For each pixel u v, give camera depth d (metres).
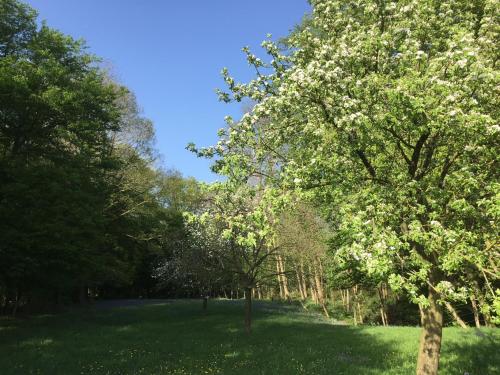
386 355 15.18
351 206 8.66
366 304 35.75
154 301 49.88
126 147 37.75
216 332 21.83
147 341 19.05
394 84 8.48
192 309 33.75
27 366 14.03
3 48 25.00
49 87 22.69
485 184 8.58
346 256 8.07
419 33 9.88
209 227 22.28
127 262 41.28
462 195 8.70
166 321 27.00
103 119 28.47
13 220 20.03
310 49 11.20
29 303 36.62
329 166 9.41
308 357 15.02
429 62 9.20
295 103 9.45
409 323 32.53
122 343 18.42
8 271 20.91
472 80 7.91
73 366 14.14
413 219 8.51
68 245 21.75
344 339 18.84
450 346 15.92
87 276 31.55
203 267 25.28
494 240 8.23
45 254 21.66
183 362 14.67
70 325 25.11
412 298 7.39
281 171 10.64
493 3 9.85
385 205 8.38
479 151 8.62
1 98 20.98
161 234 35.81
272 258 24.77
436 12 10.29
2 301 34.12
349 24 10.52
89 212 23.73
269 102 9.87
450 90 7.84
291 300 49.09
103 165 29.44
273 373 12.75
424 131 8.46
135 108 38.09
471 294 8.02
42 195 20.83
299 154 10.47
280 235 20.33
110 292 67.75
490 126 7.63
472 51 7.72
